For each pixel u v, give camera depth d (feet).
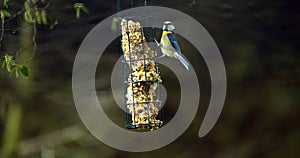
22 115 38.75
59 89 38.22
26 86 37.04
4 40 33.01
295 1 34.68
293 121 43.24
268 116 43.57
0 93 37.83
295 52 38.73
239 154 43.24
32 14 26.48
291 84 41.70
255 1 34.30
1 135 38.91
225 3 33.99
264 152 43.39
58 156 40.09
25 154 39.09
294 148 43.24
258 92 42.14
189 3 33.24
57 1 31.76
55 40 34.35
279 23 35.65
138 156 42.88
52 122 40.16
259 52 38.86
